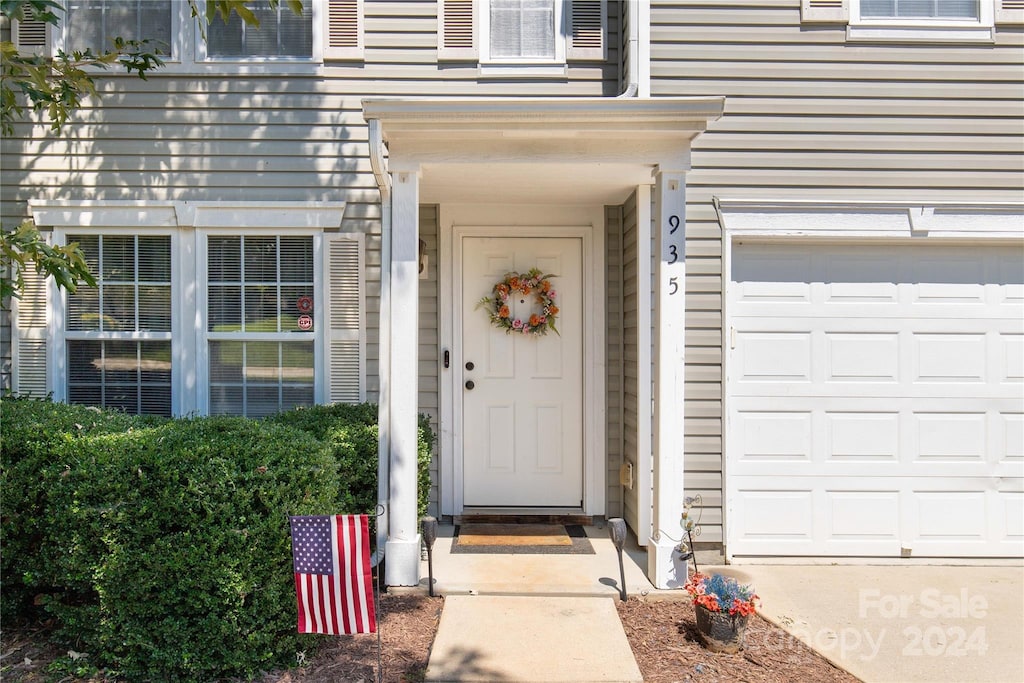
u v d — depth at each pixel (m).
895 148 4.50
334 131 4.71
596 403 5.11
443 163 3.79
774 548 4.51
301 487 3.04
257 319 4.73
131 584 2.82
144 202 4.64
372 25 4.71
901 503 4.53
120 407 4.68
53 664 2.94
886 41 4.50
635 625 3.46
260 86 4.70
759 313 4.54
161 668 2.87
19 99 4.63
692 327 4.50
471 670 2.96
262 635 2.88
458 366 5.10
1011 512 4.53
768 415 4.53
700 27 4.47
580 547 4.53
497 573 4.03
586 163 3.79
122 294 4.69
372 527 4.15
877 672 3.06
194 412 4.43
